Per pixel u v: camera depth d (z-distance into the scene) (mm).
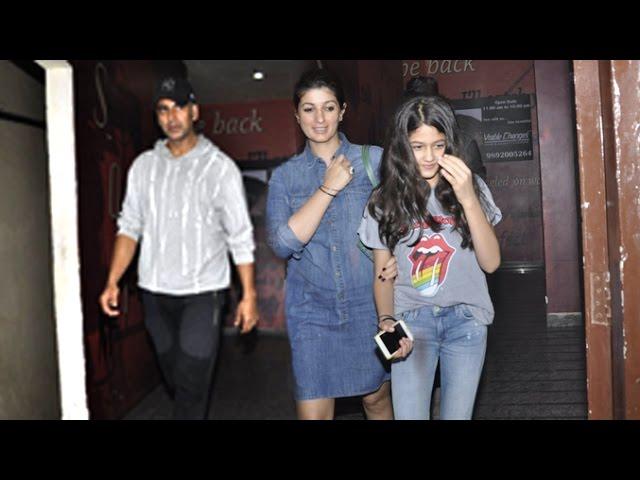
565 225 2238
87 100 3203
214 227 2654
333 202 2070
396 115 1912
